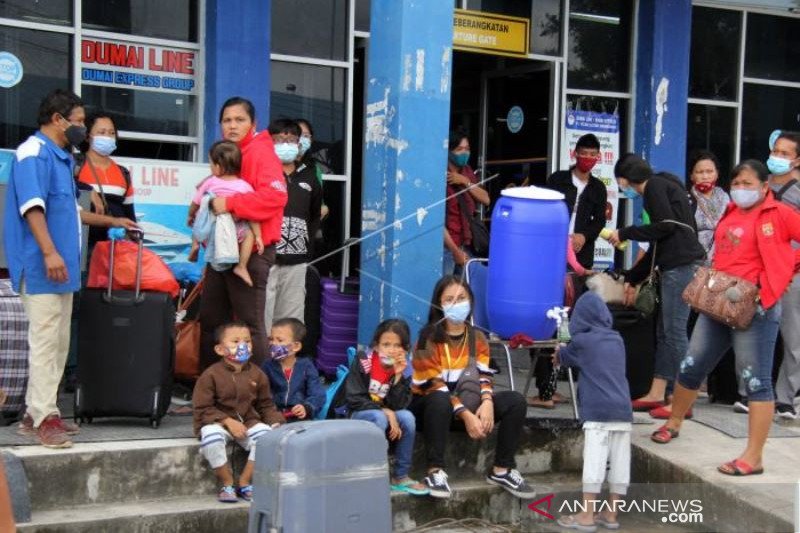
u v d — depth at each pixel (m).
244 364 5.68
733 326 5.78
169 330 5.86
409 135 6.68
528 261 6.23
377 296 6.79
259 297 6.05
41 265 5.35
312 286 7.39
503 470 6.03
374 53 6.90
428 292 6.79
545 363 6.89
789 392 7.00
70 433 5.61
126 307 5.78
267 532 4.56
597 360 5.80
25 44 7.57
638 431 6.61
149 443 5.52
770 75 10.63
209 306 6.16
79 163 6.46
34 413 5.35
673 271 6.84
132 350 5.78
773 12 10.48
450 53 6.78
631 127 9.93
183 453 5.51
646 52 9.84
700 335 6.13
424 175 6.74
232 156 5.94
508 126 10.08
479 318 6.64
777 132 10.46
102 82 7.83
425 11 6.68
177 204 7.17
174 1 8.05
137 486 5.41
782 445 6.43
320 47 8.59
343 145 8.71
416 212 6.72
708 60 10.31
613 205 9.95
